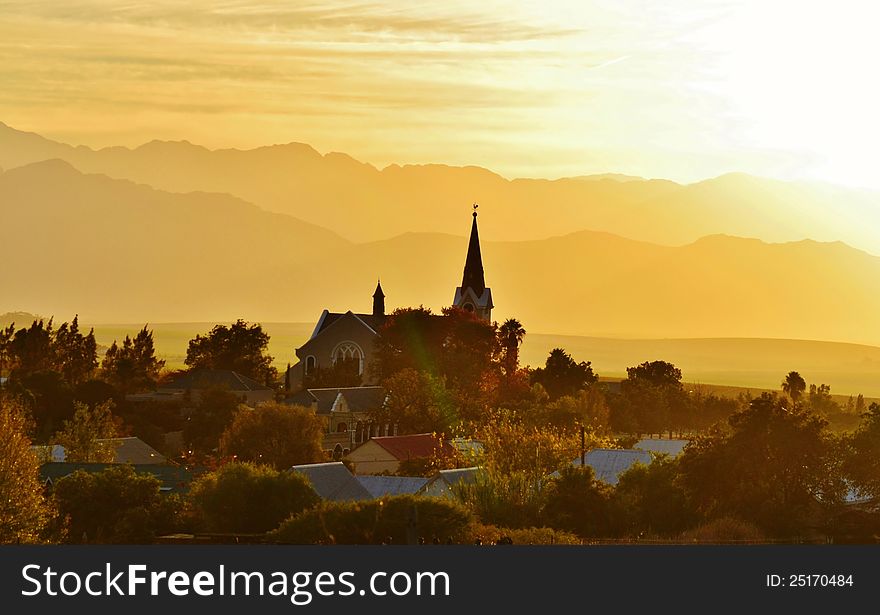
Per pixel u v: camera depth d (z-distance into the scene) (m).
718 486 127.50
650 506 127.00
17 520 112.25
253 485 128.38
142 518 130.12
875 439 129.88
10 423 118.88
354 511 88.31
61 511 136.75
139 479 139.50
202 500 128.62
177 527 131.75
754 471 127.38
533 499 121.38
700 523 121.81
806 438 127.75
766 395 133.12
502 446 153.75
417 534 78.38
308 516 90.25
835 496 127.38
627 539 104.50
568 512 117.75
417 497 91.62
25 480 115.25
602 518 119.06
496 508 119.25
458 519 89.06
